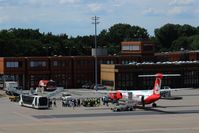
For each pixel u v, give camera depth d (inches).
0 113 6382.9
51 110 6712.6
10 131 4790.8
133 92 6860.2
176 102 7662.4
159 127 4995.1
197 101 7815.0
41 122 5428.2
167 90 7258.9
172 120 5492.1
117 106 6555.1
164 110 6520.7
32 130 4840.1
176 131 4729.3
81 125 5172.2
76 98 7760.8
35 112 6471.5
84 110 6663.4
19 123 5364.2
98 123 5315.0
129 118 5718.5
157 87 6717.5
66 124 5251.0
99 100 7559.1
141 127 5007.4
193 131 4724.4
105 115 6053.2
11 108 7042.3
